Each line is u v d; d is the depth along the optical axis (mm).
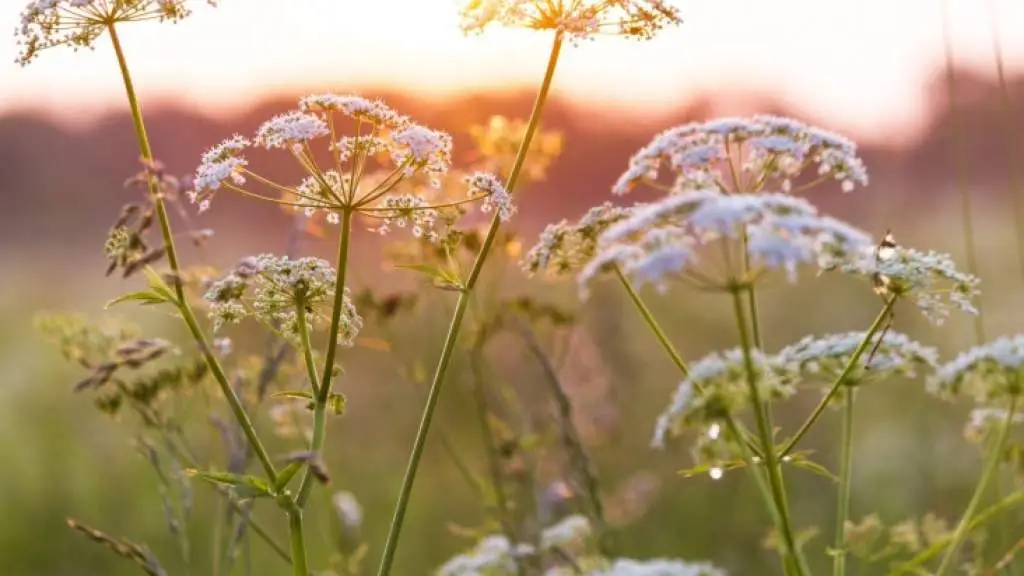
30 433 1196
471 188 690
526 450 862
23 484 1102
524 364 987
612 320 1104
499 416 938
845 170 689
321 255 1021
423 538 1052
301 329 672
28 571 1006
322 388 665
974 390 686
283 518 1016
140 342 632
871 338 663
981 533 743
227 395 655
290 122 675
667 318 1553
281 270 671
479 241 892
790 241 607
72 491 1098
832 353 687
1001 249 1619
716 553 972
